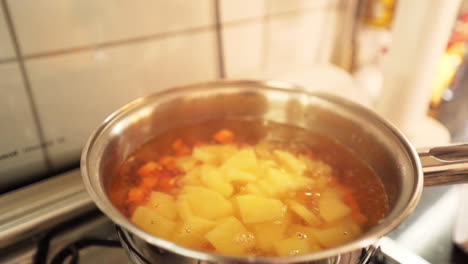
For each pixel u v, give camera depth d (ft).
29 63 1.03
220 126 1.12
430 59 1.23
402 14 1.22
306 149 1.04
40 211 0.99
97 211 1.09
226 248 0.74
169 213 0.82
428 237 1.09
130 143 0.97
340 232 0.79
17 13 0.97
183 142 1.06
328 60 1.77
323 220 0.82
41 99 1.08
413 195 0.68
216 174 0.93
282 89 1.10
